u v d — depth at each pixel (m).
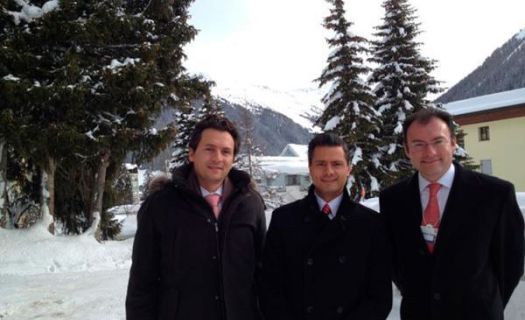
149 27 12.84
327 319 2.55
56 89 10.66
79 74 11.13
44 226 12.05
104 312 6.21
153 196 2.72
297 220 2.73
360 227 2.66
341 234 2.63
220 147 2.69
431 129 2.58
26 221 13.59
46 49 11.58
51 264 10.50
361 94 17.62
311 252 2.61
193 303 2.54
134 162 13.44
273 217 2.84
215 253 2.59
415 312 2.66
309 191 2.79
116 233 15.75
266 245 2.78
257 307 2.82
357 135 17.09
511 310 3.67
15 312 6.30
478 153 33.25
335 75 18.05
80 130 11.59
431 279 2.55
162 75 13.33
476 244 2.48
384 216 2.87
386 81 19.17
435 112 2.64
